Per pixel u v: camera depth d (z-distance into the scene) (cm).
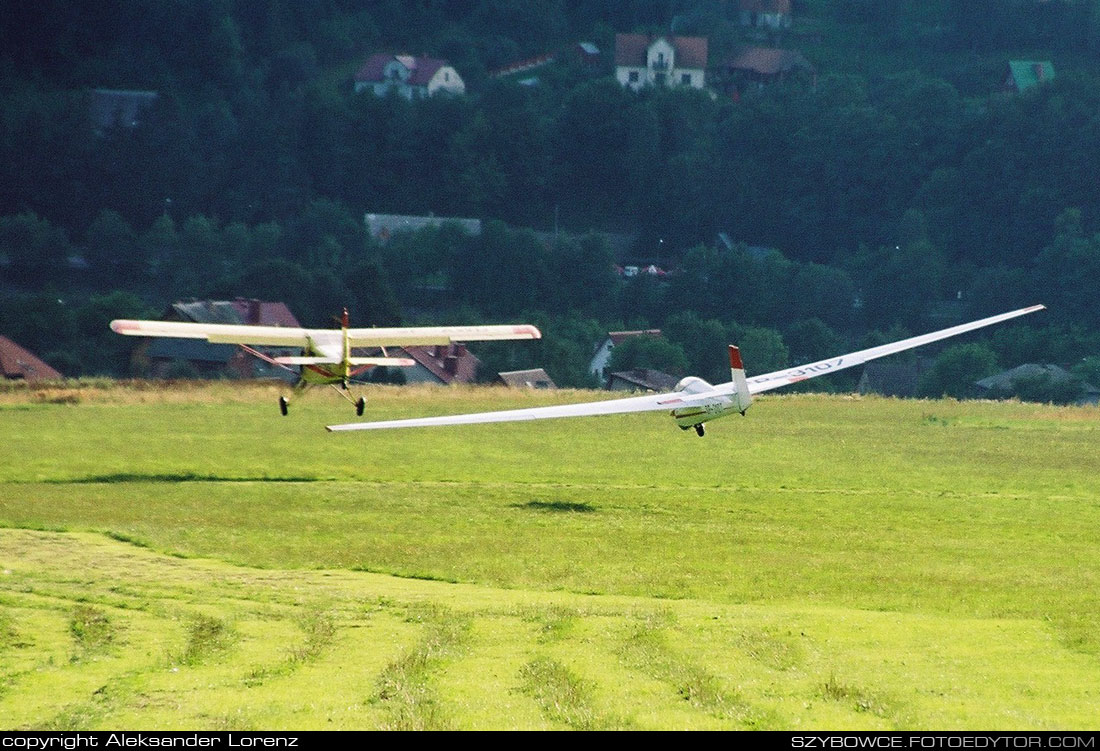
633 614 10025
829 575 11669
